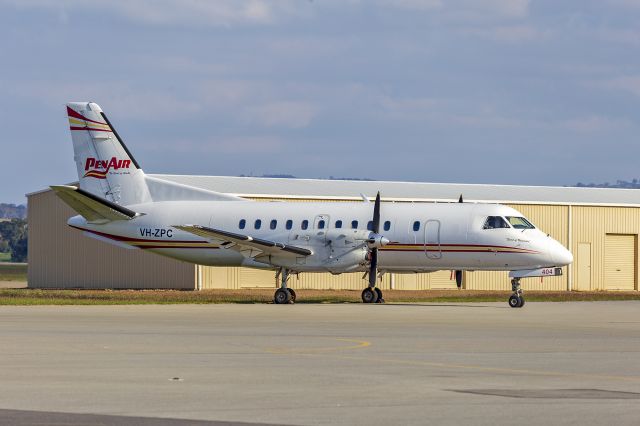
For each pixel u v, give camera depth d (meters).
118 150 79.38
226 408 23.86
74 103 79.62
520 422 22.30
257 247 70.94
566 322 53.06
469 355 35.44
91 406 24.02
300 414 23.11
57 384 27.50
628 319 56.03
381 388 27.16
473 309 66.06
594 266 108.25
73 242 101.81
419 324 50.22
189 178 104.88
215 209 77.06
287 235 73.56
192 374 29.69
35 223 104.25
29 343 38.06
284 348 37.28
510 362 33.41
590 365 32.72
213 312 58.75
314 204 75.75
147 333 42.94
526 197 110.44
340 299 80.25
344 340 40.75
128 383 27.78
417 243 72.56
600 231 108.69
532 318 56.31
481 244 71.25
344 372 30.41
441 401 25.03
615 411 23.75
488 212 72.06
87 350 35.78
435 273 103.94
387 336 42.78
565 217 107.19
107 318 52.00
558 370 31.33
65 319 50.84
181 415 22.84
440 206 73.56
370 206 74.69
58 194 75.38
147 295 85.38
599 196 113.69
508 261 70.94
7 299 76.38
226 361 32.97
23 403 24.41
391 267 74.56
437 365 32.38
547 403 24.80
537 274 70.56
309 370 30.81
